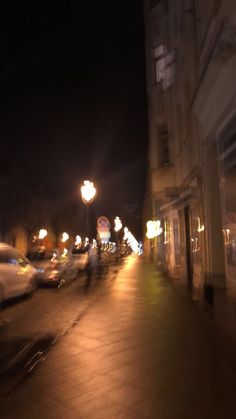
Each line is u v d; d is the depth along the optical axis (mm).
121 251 56344
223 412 4598
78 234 61812
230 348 6953
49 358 6789
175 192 17797
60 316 10531
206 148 11492
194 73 12500
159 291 15141
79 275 23156
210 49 9719
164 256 25797
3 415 4645
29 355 6992
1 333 8672
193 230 15008
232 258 9539
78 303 12695
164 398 5031
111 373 5977
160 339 7801
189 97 14125
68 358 6770
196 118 12570
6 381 5738
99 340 7891
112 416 4555
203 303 11242
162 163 21594
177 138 17969
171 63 19094
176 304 11828
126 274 24203
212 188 11438
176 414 4566
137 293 14758
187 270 16625
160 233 27312
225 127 9680
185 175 15805
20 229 40625
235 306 9164
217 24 8828
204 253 12008
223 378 5652
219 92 9148
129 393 5215
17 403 4969
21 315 10828
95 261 22656
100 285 17922
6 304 12836
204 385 5422
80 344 7637
